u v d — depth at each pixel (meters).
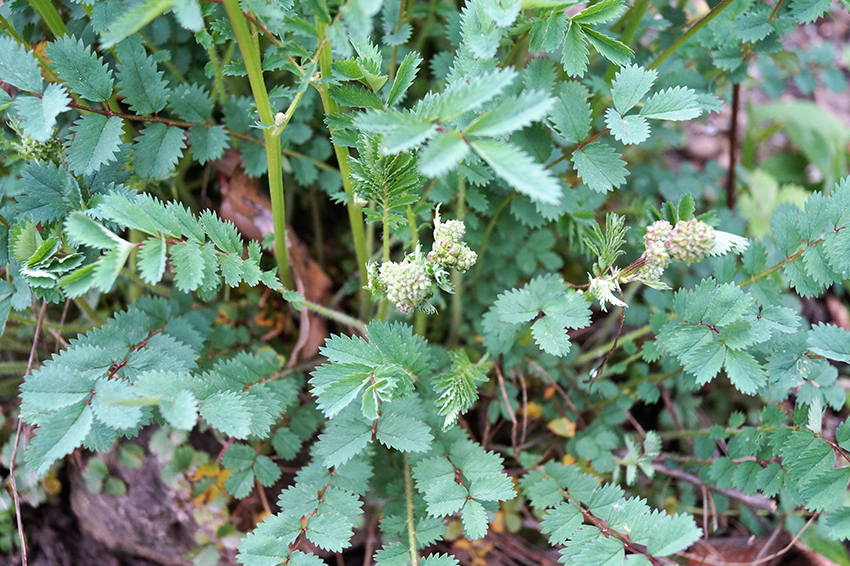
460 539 0.35
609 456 0.33
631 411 0.38
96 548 0.36
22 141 0.29
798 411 0.29
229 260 0.28
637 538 0.27
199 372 0.31
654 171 0.38
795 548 0.34
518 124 0.23
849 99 0.51
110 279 0.25
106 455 0.34
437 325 0.37
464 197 0.33
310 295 0.36
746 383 0.27
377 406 0.26
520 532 0.36
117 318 0.30
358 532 0.35
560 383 0.36
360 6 0.24
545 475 0.31
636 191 0.38
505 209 0.35
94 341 0.29
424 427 0.28
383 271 0.27
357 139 0.28
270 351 0.32
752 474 0.30
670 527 0.26
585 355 0.35
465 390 0.29
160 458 0.34
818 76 0.51
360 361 0.27
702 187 0.39
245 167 0.34
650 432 0.32
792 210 0.30
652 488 0.35
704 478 0.33
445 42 0.38
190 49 0.35
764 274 0.30
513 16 0.26
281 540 0.27
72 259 0.27
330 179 0.35
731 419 0.31
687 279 0.38
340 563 0.35
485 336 0.33
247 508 0.34
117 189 0.29
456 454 0.29
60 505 0.36
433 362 0.32
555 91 0.29
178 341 0.30
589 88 0.35
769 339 0.29
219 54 0.35
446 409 0.28
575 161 0.29
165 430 0.34
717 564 0.34
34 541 0.35
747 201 0.42
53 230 0.28
